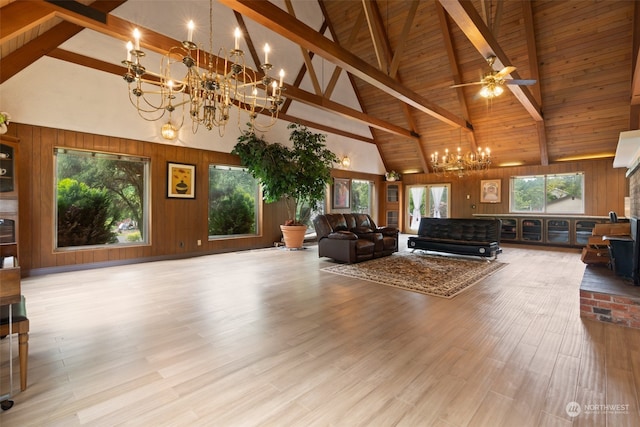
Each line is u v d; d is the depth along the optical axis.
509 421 1.53
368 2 5.03
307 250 7.02
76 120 4.66
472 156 7.24
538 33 5.97
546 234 7.79
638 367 2.01
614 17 5.26
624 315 2.71
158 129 5.55
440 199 10.09
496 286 4.02
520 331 2.60
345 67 4.35
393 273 4.69
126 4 4.88
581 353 2.21
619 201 7.08
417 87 8.02
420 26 7.03
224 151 6.56
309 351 2.26
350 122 9.44
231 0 2.91
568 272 4.87
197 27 5.72
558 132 7.27
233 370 2.00
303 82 7.78
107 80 4.95
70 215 4.77
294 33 3.49
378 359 2.14
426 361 2.12
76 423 1.51
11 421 1.51
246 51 6.58
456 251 6.00
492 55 4.03
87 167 4.91
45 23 4.11
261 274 4.63
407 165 10.60
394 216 10.70
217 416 1.56
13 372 1.95
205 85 2.76
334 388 1.81
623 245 3.43
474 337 2.49
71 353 2.19
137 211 5.47
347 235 5.43
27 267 4.32
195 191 6.11
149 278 4.35
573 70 6.13
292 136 7.14
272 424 1.51
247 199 7.18
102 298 3.43
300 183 6.81
